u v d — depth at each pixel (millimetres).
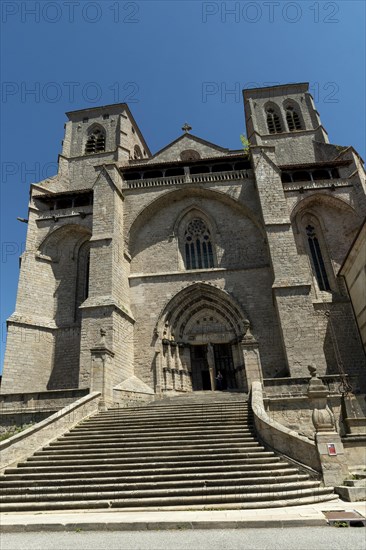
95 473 11938
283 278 25266
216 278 28828
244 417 16266
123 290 28141
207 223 31672
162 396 25312
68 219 31859
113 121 44625
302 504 9555
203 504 9781
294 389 19375
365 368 24625
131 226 30688
